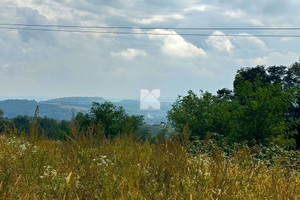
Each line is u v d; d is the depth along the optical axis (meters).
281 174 6.73
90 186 4.95
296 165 8.68
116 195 4.69
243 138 20.16
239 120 21.30
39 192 4.64
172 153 6.75
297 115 41.81
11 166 5.34
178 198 4.57
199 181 5.14
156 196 4.85
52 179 4.96
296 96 23.14
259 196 5.17
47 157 6.22
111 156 6.91
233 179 5.55
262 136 20.33
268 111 20.98
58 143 7.70
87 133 7.00
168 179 5.65
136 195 4.57
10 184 4.46
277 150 11.91
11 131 7.10
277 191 5.27
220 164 6.23
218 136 17.42
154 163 6.23
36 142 7.02
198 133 26.22
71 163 5.89
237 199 4.96
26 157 5.67
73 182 4.83
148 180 5.66
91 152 6.16
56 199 4.53
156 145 7.83
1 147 6.29
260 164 6.71
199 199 4.60
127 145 8.05
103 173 5.59
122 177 5.27
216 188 4.98
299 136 38.12
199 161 6.35
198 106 27.91
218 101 29.69
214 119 25.48
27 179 4.89
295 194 5.16
